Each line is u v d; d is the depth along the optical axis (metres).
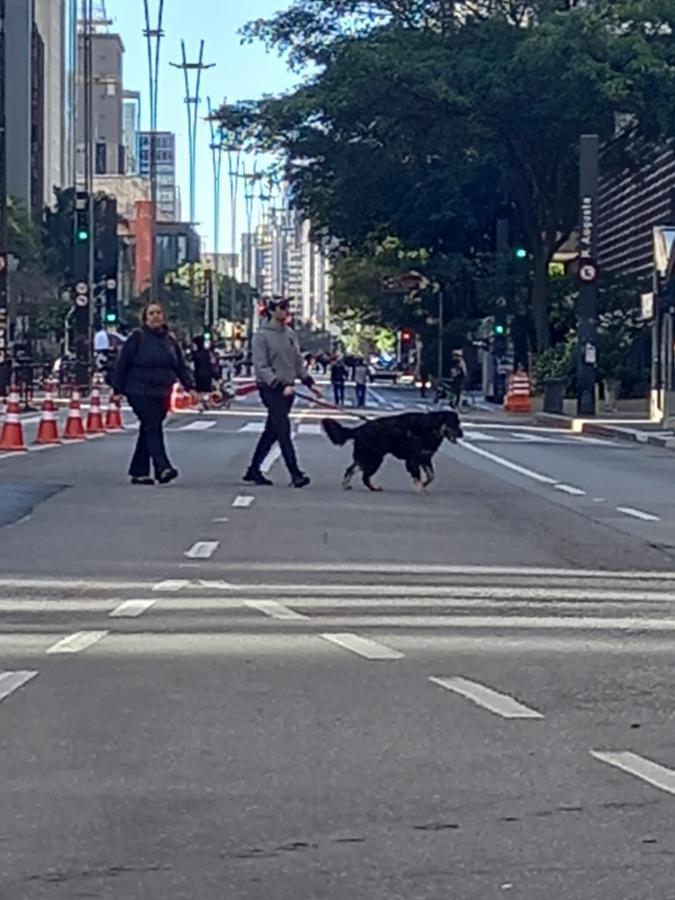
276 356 20.33
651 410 45.56
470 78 51.03
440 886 5.69
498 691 8.82
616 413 49.28
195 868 5.88
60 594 11.85
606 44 49.41
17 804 6.67
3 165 48.12
